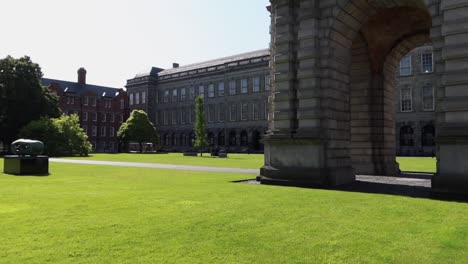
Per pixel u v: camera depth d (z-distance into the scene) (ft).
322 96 58.65
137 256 20.56
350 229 27.22
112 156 185.16
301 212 33.35
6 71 197.16
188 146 315.99
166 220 29.45
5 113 196.34
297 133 59.26
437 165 47.37
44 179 63.98
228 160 143.64
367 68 81.82
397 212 33.86
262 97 269.85
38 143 77.15
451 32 46.93
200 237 24.59
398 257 21.02
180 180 62.75
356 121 82.84
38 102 204.23
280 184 59.41
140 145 276.41
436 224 29.07
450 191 45.29
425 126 204.85
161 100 339.16
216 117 297.33
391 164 82.79
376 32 77.82
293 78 61.11
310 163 58.03
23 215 31.09
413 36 77.71
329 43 58.90
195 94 312.91
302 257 20.84
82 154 187.93
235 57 300.81
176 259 20.16
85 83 335.88
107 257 20.31
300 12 60.34
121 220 29.32
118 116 343.67
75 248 21.83
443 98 47.98
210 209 34.32
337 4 58.23
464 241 24.18
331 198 42.32
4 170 79.20
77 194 44.14
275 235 25.34
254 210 34.04
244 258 20.52
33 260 19.69
